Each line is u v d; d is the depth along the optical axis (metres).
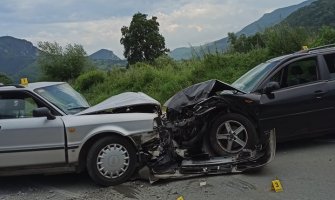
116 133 7.08
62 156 7.07
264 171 7.06
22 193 7.09
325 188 6.07
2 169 7.11
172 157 7.31
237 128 7.67
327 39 17.42
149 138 7.16
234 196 6.02
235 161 7.10
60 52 36.34
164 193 6.40
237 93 7.84
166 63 24.67
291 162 7.47
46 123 7.08
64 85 8.35
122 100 7.56
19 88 7.42
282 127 8.01
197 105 7.64
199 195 6.18
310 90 8.12
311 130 8.15
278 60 8.56
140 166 7.31
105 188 6.98
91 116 7.21
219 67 19.42
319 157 7.63
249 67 18.50
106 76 28.00
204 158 7.36
